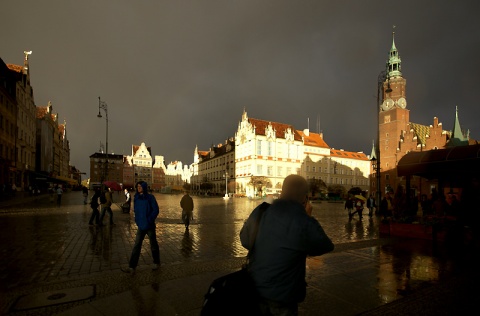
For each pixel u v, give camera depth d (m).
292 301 2.34
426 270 6.78
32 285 5.80
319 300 5.00
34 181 56.09
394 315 4.47
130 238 11.07
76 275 6.47
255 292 2.36
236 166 79.75
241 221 17.36
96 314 4.38
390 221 12.64
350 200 19.20
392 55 73.31
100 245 9.76
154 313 4.43
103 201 14.34
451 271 6.70
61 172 91.94
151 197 6.85
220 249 9.39
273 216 2.44
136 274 6.49
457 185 16.47
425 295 5.26
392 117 70.81
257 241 2.45
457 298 5.13
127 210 20.25
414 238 11.34
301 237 2.32
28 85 52.28
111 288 5.59
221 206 32.72
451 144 61.06
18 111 46.41
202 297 5.06
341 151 96.62
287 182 2.76
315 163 81.56
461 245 8.83
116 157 137.62
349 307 4.73
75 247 9.41
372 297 5.16
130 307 4.63
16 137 45.03
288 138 76.50
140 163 148.25
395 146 69.62
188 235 12.11
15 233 11.95
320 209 31.17
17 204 26.81
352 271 6.66
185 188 13.84
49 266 7.20
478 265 7.20
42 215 18.56
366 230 14.23
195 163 118.75
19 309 4.66
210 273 6.46
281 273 2.32
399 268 6.93
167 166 168.38
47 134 65.00
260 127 76.00
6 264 7.37
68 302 4.94
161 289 5.44
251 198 59.25
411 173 13.25
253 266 2.44
